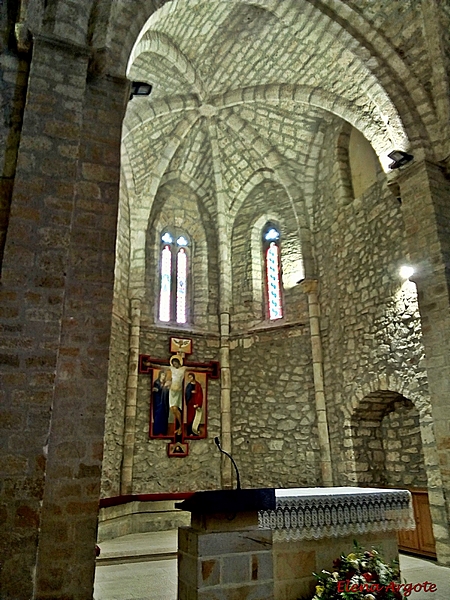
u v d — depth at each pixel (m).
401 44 7.17
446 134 6.91
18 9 4.70
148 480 9.25
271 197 11.29
